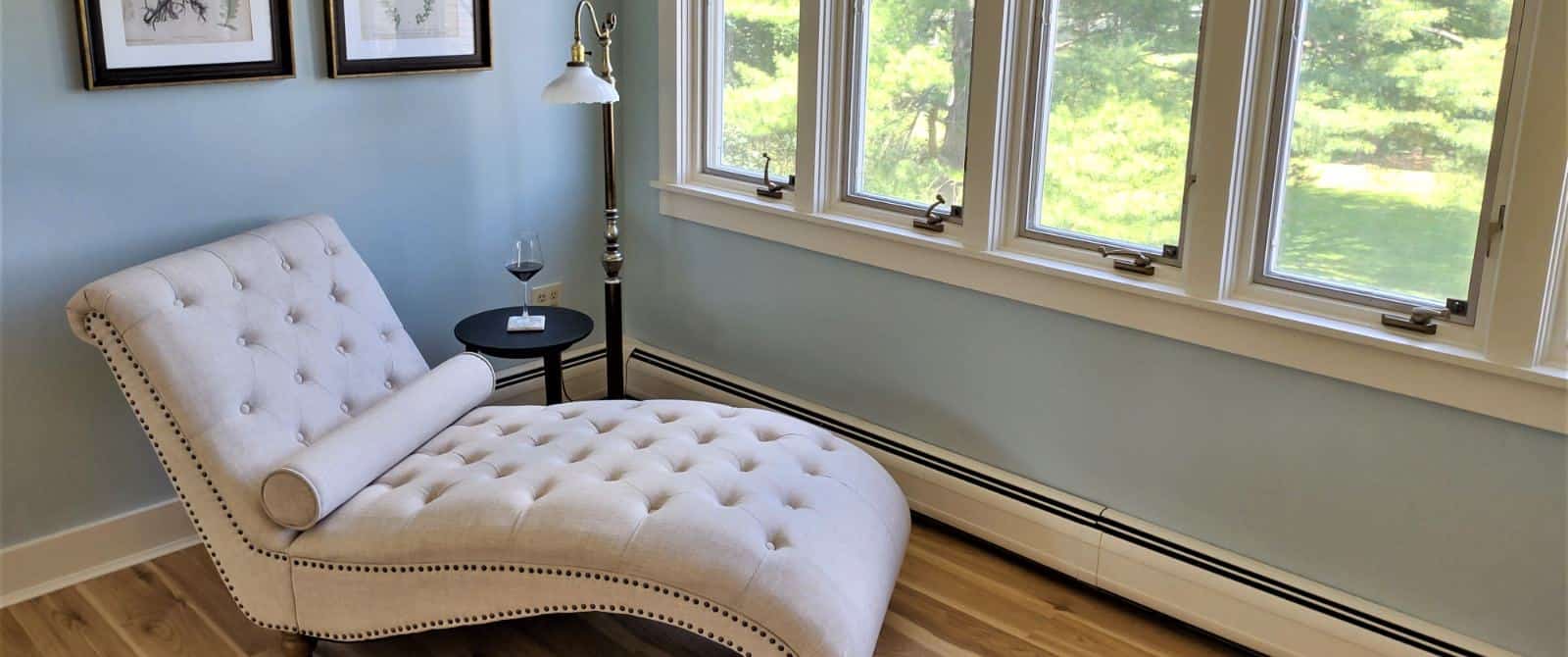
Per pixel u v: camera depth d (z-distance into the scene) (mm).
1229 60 2242
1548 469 2045
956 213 2836
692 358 3602
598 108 3525
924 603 2672
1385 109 2145
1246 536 2469
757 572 2086
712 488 2303
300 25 2799
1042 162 2676
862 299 3057
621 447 2469
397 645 2504
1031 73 2617
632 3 3432
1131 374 2561
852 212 3057
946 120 2807
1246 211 2344
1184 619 2559
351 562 2217
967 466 2891
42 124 2447
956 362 2887
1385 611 2287
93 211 2559
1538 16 1906
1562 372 1988
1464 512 2160
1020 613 2645
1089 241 2625
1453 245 2113
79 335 2314
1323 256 2293
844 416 3170
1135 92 2471
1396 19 2096
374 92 2982
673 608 2115
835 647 2037
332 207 2971
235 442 2289
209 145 2705
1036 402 2750
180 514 2861
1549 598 2096
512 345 2932
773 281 3279
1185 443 2512
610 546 2125
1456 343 2119
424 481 2354
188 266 2408
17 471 2576
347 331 2656
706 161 3455
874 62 2936
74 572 2703
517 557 2162
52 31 2422
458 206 3244
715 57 3344
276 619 2305
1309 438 2322
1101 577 2674
